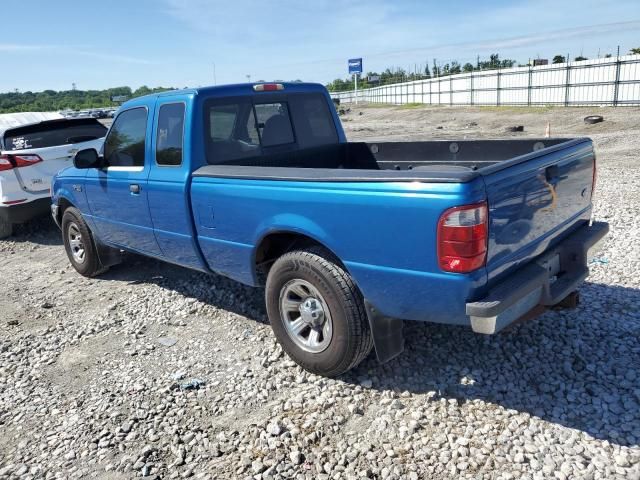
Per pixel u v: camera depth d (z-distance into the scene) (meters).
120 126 5.29
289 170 3.76
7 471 3.24
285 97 5.20
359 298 3.55
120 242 5.78
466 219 2.89
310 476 2.97
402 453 3.07
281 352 4.31
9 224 9.18
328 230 3.49
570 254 3.80
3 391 4.17
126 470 3.15
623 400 3.36
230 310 5.24
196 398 3.82
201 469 3.10
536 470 2.86
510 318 3.17
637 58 26.56
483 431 3.18
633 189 9.19
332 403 3.57
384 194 3.16
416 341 4.24
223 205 4.16
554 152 3.61
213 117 4.57
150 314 5.35
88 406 3.85
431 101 48.00
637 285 4.99
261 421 3.47
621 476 2.77
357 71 68.81
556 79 31.91
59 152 8.62
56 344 4.91
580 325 4.30
